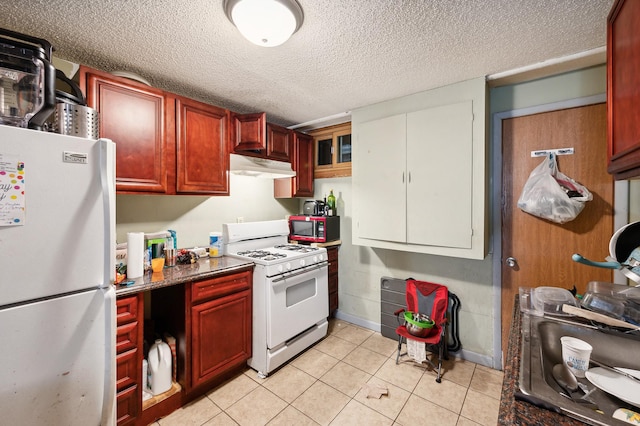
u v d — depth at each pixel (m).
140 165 1.77
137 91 1.76
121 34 1.44
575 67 1.80
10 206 0.85
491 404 1.80
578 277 1.88
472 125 1.98
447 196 2.09
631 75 0.90
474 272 2.27
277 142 2.75
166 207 2.26
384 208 2.41
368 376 2.10
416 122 2.22
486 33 1.45
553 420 0.63
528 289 1.59
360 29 1.41
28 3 1.20
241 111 2.69
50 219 0.93
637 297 1.19
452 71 1.88
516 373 0.81
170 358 1.78
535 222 2.01
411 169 2.26
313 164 3.26
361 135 2.56
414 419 1.68
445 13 1.29
